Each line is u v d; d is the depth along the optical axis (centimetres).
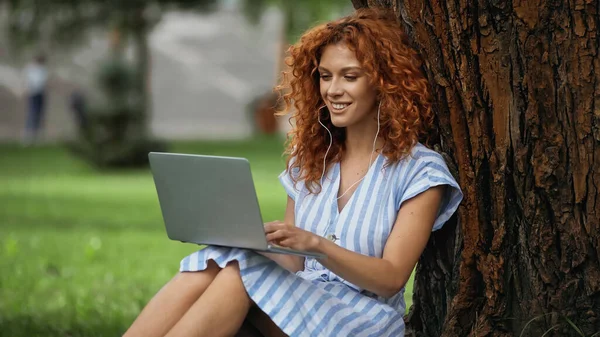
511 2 442
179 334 414
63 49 2731
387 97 457
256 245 414
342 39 462
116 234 1180
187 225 437
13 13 2566
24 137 3259
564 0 437
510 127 454
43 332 668
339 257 425
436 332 509
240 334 445
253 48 4256
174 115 4172
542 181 453
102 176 2031
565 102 445
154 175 437
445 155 473
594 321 458
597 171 446
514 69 448
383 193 457
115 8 2444
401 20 470
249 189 407
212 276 435
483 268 472
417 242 446
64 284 858
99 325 689
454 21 450
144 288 844
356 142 475
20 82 3656
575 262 458
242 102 4191
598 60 439
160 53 4147
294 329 420
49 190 1691
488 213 468
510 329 472
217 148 2639
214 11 2623
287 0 2788
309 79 482
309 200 478
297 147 488
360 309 443
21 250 1038
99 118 2180
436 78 460
